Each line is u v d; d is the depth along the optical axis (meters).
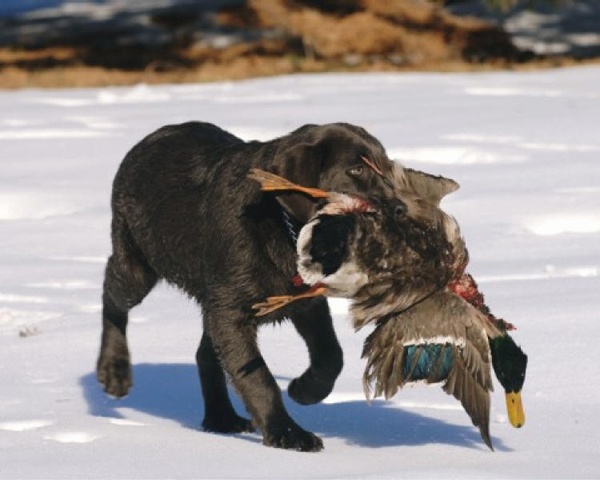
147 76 64.88
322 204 14.42
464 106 45.56
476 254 24.66
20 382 18.30
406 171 14.37
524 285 22.14
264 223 15.56
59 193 31.06
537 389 16.69
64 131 41.34
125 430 15.74
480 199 28.72
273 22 76.38
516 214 27.55
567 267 23.33
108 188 31.86
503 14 80.25
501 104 46.03
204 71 66.81
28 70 66.69
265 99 49.91
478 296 14.06
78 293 23.22
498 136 37.50
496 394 16.84
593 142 36.41
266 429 15.15
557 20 81.06
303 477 13.20
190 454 14.42
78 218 28.86
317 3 77.62
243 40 74.12
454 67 66.94
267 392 15.39
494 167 32.97
